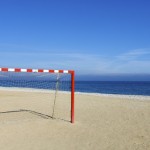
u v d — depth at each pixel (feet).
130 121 36.50
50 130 30.53
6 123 32.63
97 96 72.84
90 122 35.37
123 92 174.60
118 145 25.99
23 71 32.81
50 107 49.29
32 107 49.26
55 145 25.70
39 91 89.10
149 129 32.07
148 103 56.13
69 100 61.11
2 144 25.53
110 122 35.68
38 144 25.85
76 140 27.32
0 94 73.41
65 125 32.91
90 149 24.73
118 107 49.62
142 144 26.32
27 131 29.66
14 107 49.11
